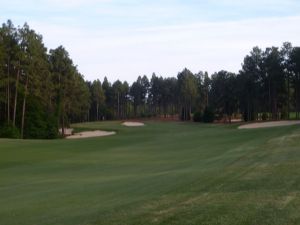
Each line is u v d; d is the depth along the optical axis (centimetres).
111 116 14500
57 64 7462
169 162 2309
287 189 1061
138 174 1822
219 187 1155
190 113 13050
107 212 944
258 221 770
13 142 3931
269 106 8844
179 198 1030
